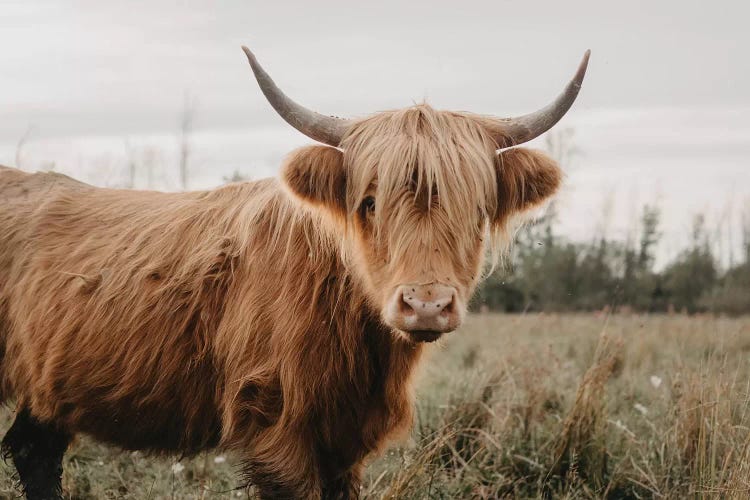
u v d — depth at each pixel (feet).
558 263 80.12
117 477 16.60
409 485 13.75
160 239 14.26
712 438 14.52
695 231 95.71
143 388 13.60
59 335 14.28
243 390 12.50
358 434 12.78
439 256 10.73
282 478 12.28
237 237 13.42
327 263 12.27
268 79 12.24
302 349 12.16
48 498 15.55
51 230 15.47
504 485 15.78
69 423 14.69
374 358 12.54
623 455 16.92
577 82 12.26
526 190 12.32
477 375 20.72
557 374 22.04
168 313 13.42
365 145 11.68
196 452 14.08
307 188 11.76
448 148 11.28
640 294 85.15
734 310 76.79
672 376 19.95
